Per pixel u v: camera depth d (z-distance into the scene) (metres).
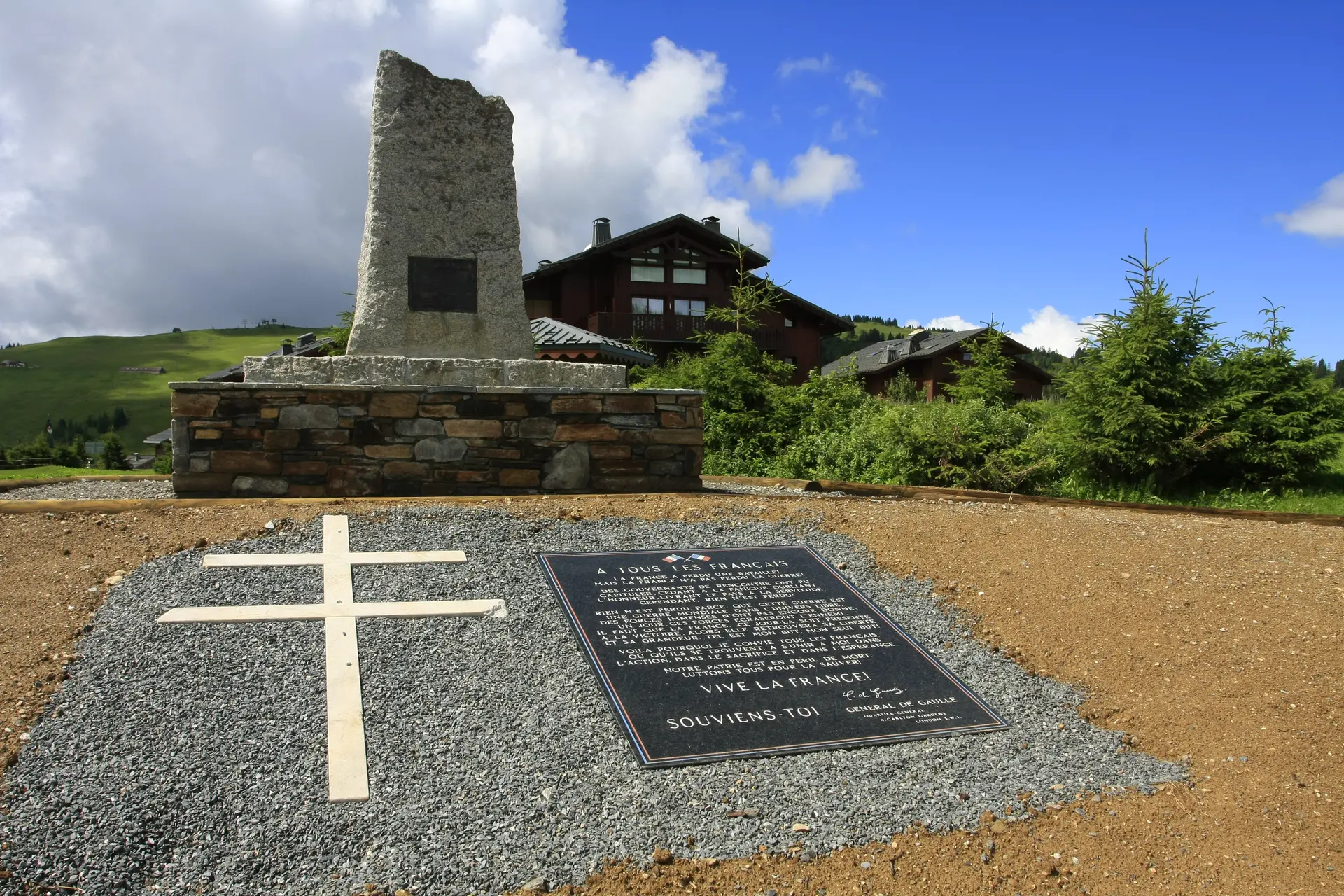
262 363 7.05
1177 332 12.12
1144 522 7.12
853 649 4.65
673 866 3.15
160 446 33.72
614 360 20.78
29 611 4.27
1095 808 3.60
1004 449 10.91
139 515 5.63
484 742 3.67
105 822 3.04
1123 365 12.13
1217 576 5.74
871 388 41.94
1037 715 4.24
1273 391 12.79
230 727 3.58
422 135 7.83
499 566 5.12
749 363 12.48
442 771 3.49
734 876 3.13
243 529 5.42
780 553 5.61
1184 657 4.73
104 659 3.92
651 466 7.33
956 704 4.28
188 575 4.76
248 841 3.06
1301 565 6.00
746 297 14.12
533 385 7.43
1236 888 3.19
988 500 8.35
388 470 6.81
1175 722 4.20
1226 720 4.18
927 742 4.00
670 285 29.91
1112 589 5.48
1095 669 4.65
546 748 3.67
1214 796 3.69
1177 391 12.01
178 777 3.29
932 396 35.50
